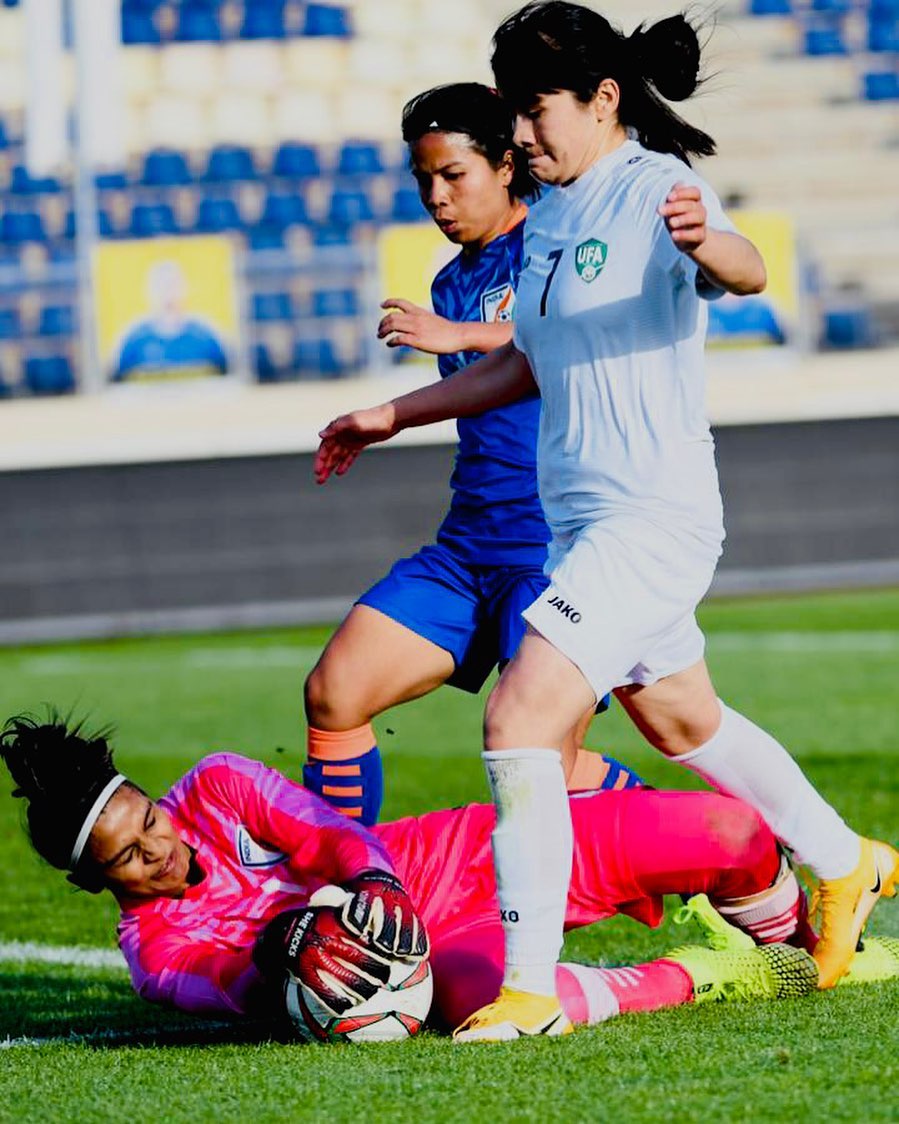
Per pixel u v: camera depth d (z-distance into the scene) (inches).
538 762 424.2
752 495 1941.4
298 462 2060.8
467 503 553.9
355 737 541.0
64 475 2033.7
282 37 3031.5
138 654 1565.0
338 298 2591.0
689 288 429.1
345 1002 424.5
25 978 617.9
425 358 2348.7
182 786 474.9
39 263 2753.4
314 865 461.7
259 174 2832.2
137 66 2982.3
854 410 2166.6
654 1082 368.2
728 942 475.5
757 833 469.7
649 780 1002.7
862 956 498.0
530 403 550.6
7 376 2551.7
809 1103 349.7
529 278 454.0
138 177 2822.3
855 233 2511.1
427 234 2193.7
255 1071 400.8
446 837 487.5
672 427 435.2
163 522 1925.4
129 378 2265.0
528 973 425.4
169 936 461.7
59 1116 371.6
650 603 432.5
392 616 536.7
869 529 1899.6
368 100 3006.9
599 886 472.1
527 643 433.7
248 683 1382.9
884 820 832.3
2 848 884.6
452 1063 392.5
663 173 430.3
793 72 3061.0
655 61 443.5
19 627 1726.1
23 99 2896.2
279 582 1814.7
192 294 2263.8
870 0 3127.5
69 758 441.1
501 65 441.1
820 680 1291.8
